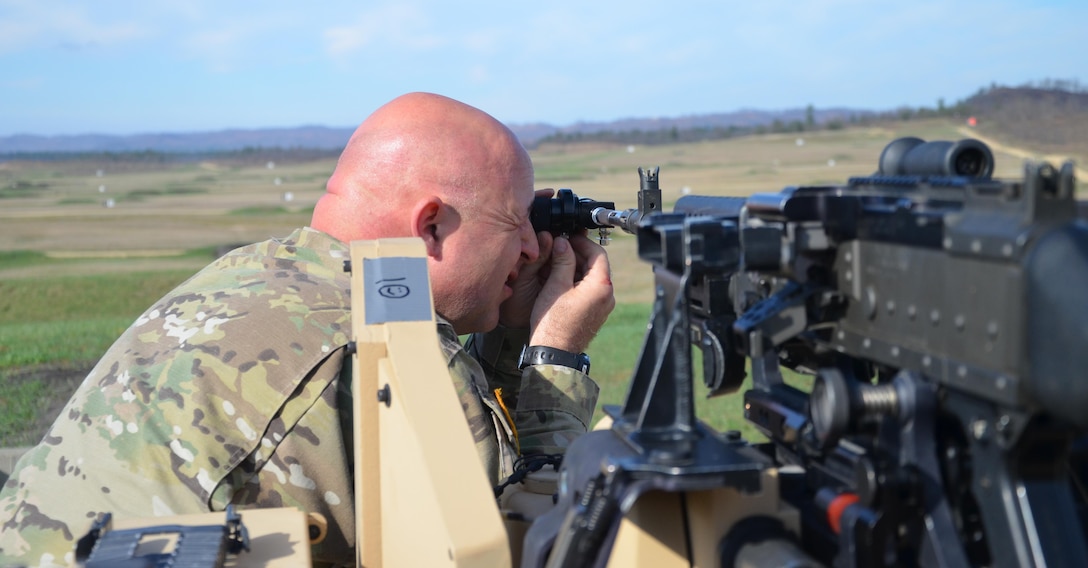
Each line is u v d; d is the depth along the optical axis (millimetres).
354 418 1704
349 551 1845
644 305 14234
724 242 1138
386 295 1604
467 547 1269
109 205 86250
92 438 1689
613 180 88188
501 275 2170
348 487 1810
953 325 966
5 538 1646
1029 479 963
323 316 1836
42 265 31609
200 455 1676
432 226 2088
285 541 1396
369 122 2158
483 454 1829
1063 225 871
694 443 1090
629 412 1174
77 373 9031
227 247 40031
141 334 1844
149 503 1644
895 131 122438
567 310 2178
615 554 1206
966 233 933
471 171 2078
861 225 1111
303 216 67062
